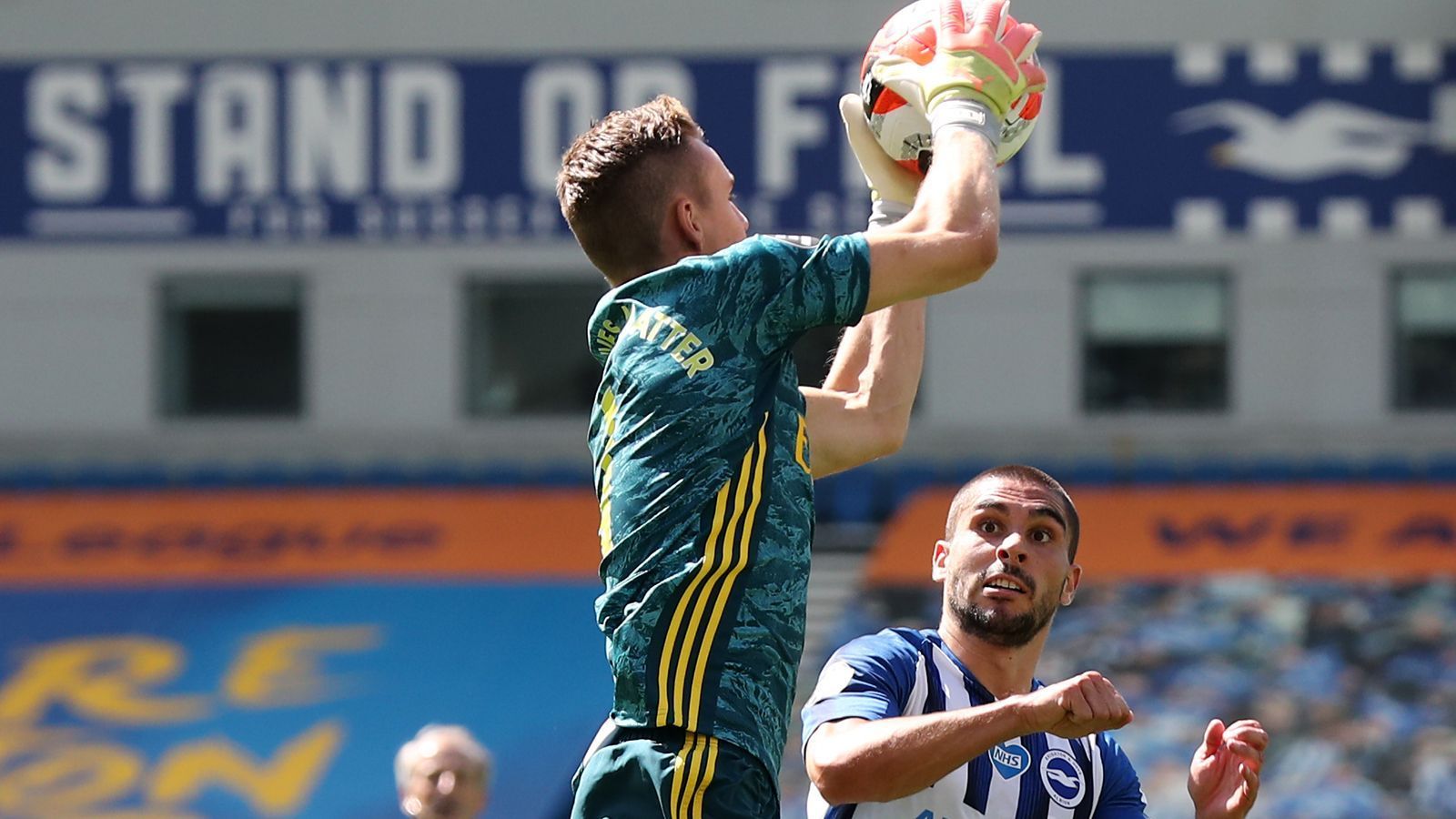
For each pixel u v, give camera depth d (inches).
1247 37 2935.5
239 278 3043.8
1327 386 2940.5
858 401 477.4
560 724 2492.6
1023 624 523.5
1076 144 2957.7
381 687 2549.2
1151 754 2301.9
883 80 432.1
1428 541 2748.5
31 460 3016.7
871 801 447.5
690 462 384.5
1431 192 2920.8
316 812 2356.1
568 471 2984.7
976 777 521.7
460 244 3024.1
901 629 537.6
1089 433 2947.8
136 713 2519.7
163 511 2920.8
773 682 382.6
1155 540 2770.7
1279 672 2469.2
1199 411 2960.1
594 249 416.2
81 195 3038.9
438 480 2972.4
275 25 3021.7
